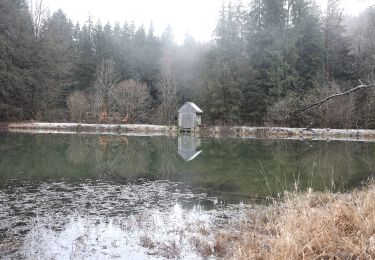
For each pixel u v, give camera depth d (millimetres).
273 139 32500
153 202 10656
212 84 44031
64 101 55219
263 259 6125
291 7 47656
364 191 9414
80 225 8352
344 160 19797
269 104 43000
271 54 45031
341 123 36531
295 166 17766
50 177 14008
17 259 6461
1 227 8078
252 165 17984
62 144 25453
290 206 8539
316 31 47594
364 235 6027
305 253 5602
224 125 41125
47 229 8023
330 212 7078
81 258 6570
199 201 10914
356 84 35906
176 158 20109
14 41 42125
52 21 52281
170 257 6746
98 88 47719
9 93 41656
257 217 9008
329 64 46656
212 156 21125
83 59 61250
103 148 23734
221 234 7840
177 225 8562
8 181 13078
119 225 8422
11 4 42219
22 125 39812
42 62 46188
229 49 50969
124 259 6602
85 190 11938
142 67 62500
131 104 46031
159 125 42656
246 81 44406
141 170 16203
